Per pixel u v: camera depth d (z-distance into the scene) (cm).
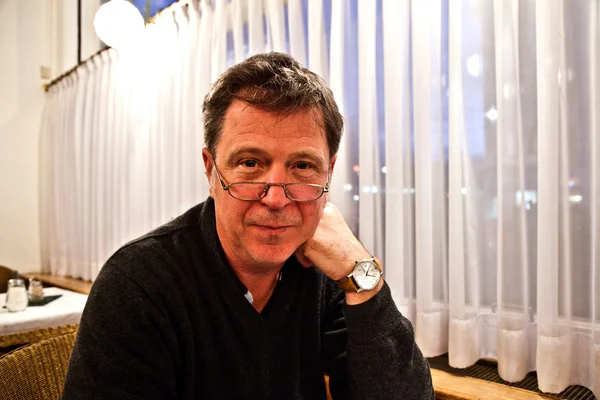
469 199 140
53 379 100
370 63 164
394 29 156
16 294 195
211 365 78
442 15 152
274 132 69
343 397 93
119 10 250
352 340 84
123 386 67
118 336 69
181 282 77
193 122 243
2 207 366
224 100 72
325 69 184
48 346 103
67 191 352
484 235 142
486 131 140
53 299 219
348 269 85
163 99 262
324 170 75
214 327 79
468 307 138
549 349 116
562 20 122
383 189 166
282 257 73
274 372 84
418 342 148
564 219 122
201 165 236
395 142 156
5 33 367
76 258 341
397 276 156
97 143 323
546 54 118
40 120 386
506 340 125
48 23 391
